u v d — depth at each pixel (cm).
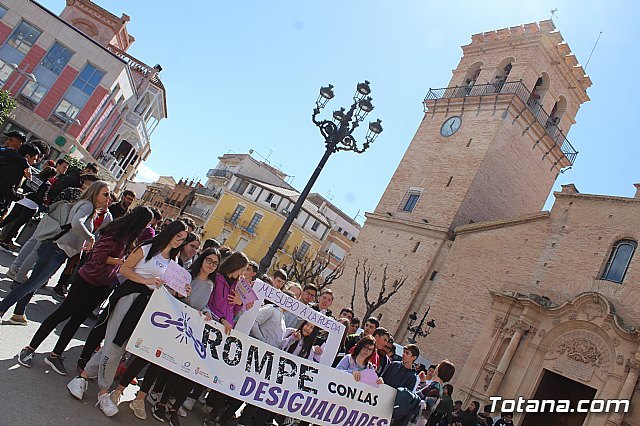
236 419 766
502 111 3256
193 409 797
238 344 693
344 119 1536
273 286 861
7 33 3069
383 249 3341
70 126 3203
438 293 2859
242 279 723
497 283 2609
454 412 1636
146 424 625
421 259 3069
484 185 3209
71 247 715
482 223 2842
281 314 775
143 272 622
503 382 2252
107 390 607
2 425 465
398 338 2906
